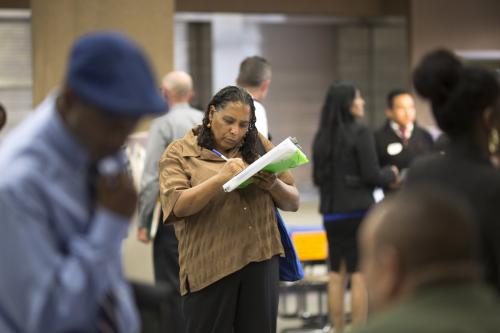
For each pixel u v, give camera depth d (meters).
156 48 17.73
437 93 6.16
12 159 4.56
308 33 34.19
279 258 9.55
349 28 34.25
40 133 4.62
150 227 12.75
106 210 4.62
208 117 9.05
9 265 4.47
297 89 34.31
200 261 9.01
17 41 31.52
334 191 13.23
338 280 13.40
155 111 4.53
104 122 4.53
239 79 11.95
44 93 17.34
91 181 4.76
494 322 3.76
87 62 4.47
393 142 14.85
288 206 9.26
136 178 13.43
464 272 3.84
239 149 9.19
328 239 13.45
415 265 3.84
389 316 3.83
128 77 4.48
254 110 9.16
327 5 32.28
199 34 32.66
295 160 8.44
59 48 17.30
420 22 30.84
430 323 3.74
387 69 33.47
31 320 4.50
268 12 31.84
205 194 8.64
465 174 5.79
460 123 6.06
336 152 13.20
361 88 34.31
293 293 17.88
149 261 14.00
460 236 3.83
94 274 4.58
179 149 9.15
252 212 9.00
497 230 5.61
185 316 9.34
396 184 13.57
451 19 30.97
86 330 4.74
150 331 5.53
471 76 6.05
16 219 4.46
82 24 17.38
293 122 34.44
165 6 17.77
